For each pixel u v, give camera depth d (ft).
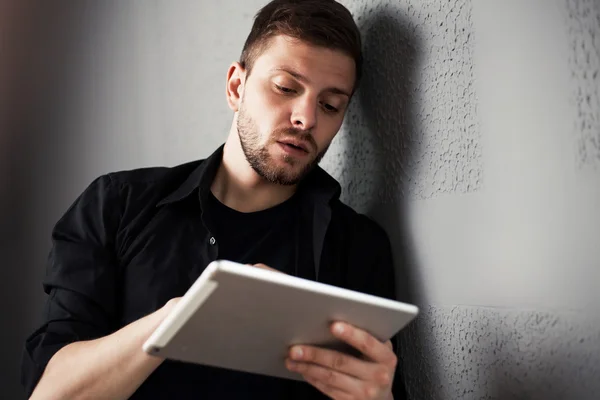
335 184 4.53
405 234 4.32
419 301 4.19
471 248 3.78
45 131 6.54
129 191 4.66
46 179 6.45
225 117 5.46
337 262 4.49
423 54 4.19
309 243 4.50
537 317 3.37
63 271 4.40
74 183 6.28
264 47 4.28
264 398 4.12
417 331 4.19
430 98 4.12
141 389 4.09
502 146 3.59
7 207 6.61
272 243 4.49
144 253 4.44
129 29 6.22
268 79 4.20
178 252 4.42
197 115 5.66
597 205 3.06
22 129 6.67
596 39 3.09
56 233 4.63
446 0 4.01
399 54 4.42
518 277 3.47
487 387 3.66
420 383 4.16
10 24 6.81
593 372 3.08
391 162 4.46
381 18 4.60
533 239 3.39
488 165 3.68
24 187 6.57
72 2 6.59
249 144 4.27
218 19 5.64
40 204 6.44
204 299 2.53
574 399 3.17
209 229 4.38
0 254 6.57
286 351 3.04
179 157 5.75
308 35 4.16
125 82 6.16
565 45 3.24
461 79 3.88
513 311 3.50
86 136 6.31
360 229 4.50
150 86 6.00
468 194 3.81
